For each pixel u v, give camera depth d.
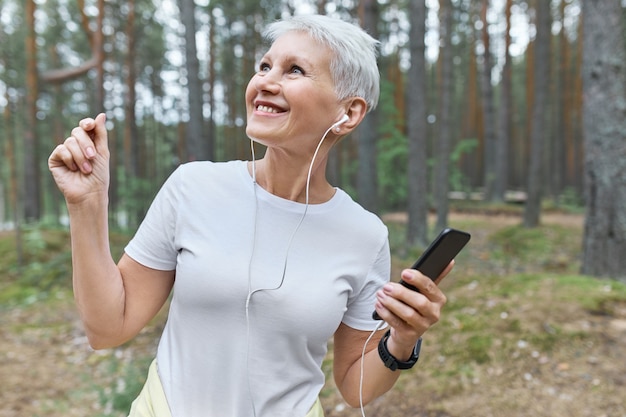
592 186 5.04
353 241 0.98
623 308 3.84
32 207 15.78
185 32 6.58
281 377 0.94
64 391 3.54
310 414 0.97
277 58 0.92
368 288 1.03
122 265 0.99
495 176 17.75
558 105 18.53
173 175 1.01
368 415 2.88
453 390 2.99
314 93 0.89
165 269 1.01
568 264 7.19
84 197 0.84
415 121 7.66
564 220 13.30
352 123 0.95
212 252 0.92
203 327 0.93
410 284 0.85
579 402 2.78
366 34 0.97
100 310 0.90
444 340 3.59
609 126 4.87
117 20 14.58
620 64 4.88
